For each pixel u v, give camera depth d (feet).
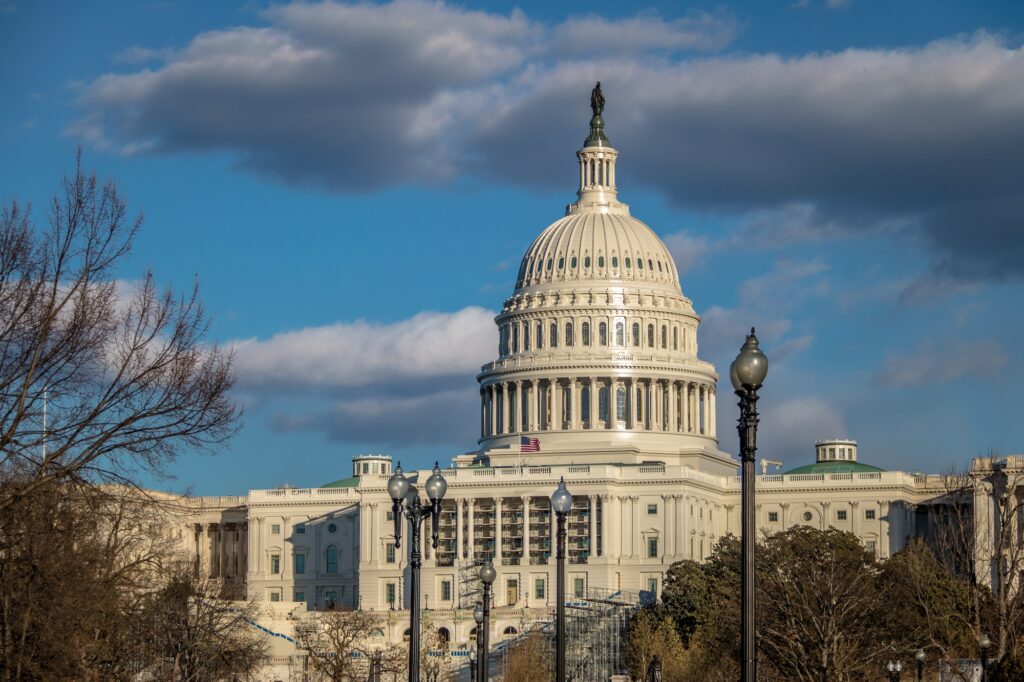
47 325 390.01
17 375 393.09
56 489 405.59
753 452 309.63
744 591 306.55
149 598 575.38
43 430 394.52
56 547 412.36
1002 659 537.24
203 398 402.52
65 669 422.41
